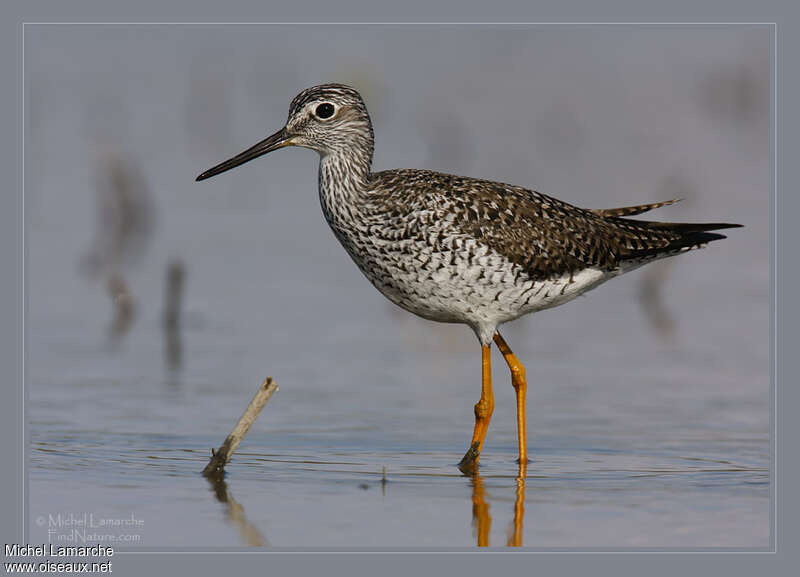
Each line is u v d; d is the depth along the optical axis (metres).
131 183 22.33
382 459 12.88
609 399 14.98
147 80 29.12
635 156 25.86
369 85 27.92
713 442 13.43
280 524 10.85
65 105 27.33
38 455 12.66
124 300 18.55
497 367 16.38
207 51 30.53
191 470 12.31
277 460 12.72
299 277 20.16
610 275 13.60
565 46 31.62
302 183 24.67
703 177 24.44
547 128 27.44
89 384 15.21
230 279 19.83
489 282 12.75
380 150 25.25
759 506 11.37
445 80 29.92
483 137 26.62
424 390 15.34
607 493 11.77
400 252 12.75
